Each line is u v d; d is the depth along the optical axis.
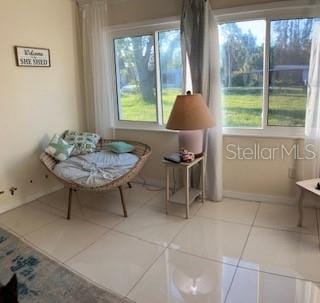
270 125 3.07
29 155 3.42
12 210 3.23
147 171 3.84
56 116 3.69
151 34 3.46
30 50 3.28
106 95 3.82
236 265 2.20
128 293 1.95
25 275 2.14
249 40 2.98
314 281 2.00
